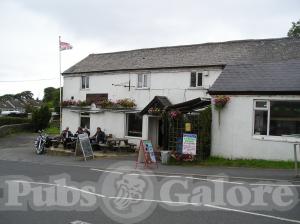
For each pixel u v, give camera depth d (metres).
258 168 16.58
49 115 48.03
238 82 19.34
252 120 18.58
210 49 26.00
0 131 38.59
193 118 19.50
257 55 23.55
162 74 25.69
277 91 17.73
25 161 21.28
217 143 19.55
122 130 27.81
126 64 28.52
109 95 28.89
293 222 7.96
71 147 25.55
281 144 17.75
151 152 17.78
